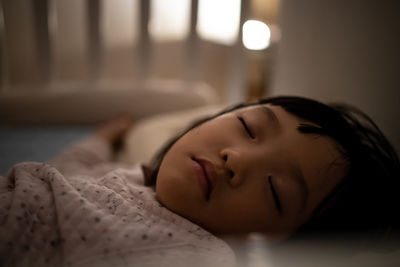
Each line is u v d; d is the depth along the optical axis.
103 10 1.18
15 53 1.36
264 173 0.54
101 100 1.29
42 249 0.44
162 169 0.59
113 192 0.54
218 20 1.53
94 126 1.31
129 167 0.93
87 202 0.48
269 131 0.58
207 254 0.48
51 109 1.25
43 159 0.99
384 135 0.76
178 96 1.34
